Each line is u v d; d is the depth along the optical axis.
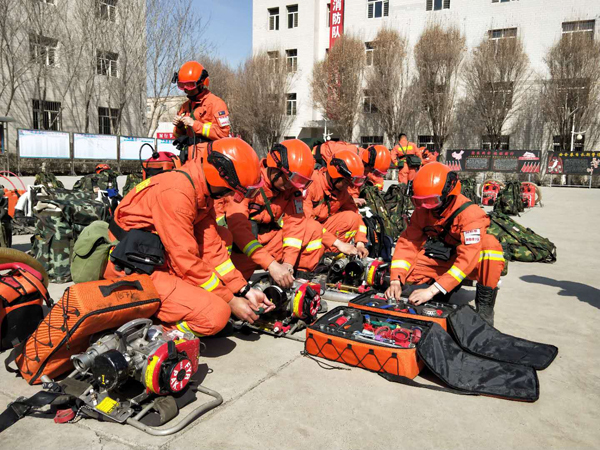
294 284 3.62
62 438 2.19
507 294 4.79
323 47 32.16
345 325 3.29
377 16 29.61
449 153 20.27
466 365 2.94
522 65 25.00
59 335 2.47
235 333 3.58
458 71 26.89
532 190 13.09
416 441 2.24
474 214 3.61
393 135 28.05
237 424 2.34
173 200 2.81
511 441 2.26
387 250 5.55
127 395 2.50
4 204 4.93
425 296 3.54
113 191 6.95
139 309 2.69
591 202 14.51
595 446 2.24
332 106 28.81
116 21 26.59
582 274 5.69
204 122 5.53
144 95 28.25
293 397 2.62
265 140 32.44
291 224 4.14
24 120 23.23
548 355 3.14
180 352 2.47
